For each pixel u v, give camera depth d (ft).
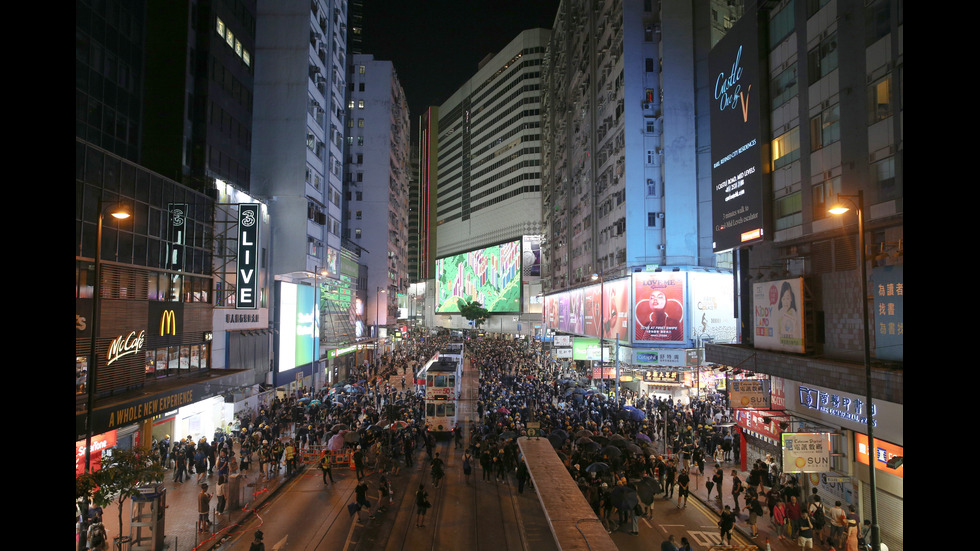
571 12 249.75
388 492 67.26
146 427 81.46
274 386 139.23
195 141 123.95
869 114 59.77
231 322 117.80
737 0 161.27
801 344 69.62
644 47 163.84
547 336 281.74
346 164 300.81
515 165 410.11
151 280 89.30
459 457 95.91
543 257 319.06
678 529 61.62
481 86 476.95
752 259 86.48
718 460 86.58
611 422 104.47
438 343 360.69
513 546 55.88
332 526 61.31
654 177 161.17
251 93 153.28
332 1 185.98
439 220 563.48
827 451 58.85
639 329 154.81
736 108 89.40
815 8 70.28
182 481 77.15
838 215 64.54
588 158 213.25
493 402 120.98
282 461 88.22
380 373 218.59
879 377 54.03
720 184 94.89
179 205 96.84
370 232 298.15
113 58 107.45
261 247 141.79
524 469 74.33
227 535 58.23
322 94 177.99
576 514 41.93
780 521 59.06
